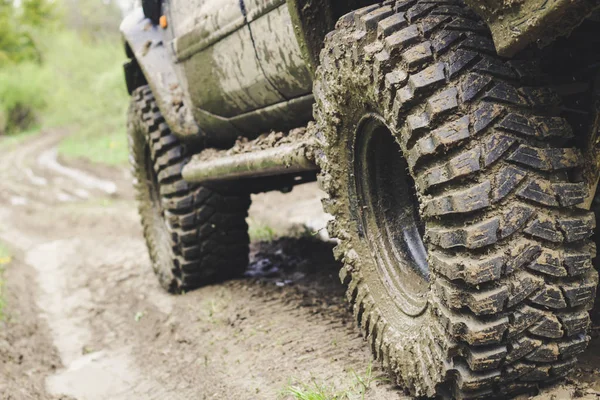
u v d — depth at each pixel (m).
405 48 2.15
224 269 5.00
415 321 2.35
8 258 8.88
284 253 5.73
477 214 1.98
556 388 2.18
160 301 5.24
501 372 2.06
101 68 25.88
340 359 3.02
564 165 1.99
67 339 5.24
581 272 2.00
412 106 2.11
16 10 38.88
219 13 3.56
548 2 1.71
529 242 1.96
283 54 3.09
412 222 2.62
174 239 4.87
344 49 2.43
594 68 2.08
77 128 29.42
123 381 4.01
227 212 4.84
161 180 4.80
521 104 2.00
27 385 4.20
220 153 4.26
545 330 2.00
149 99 4.95
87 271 7.41
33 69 36.28
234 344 3.74
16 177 21.33
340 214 2.74
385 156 2.58
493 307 1.95
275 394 2.89
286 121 3.54
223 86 3.80
